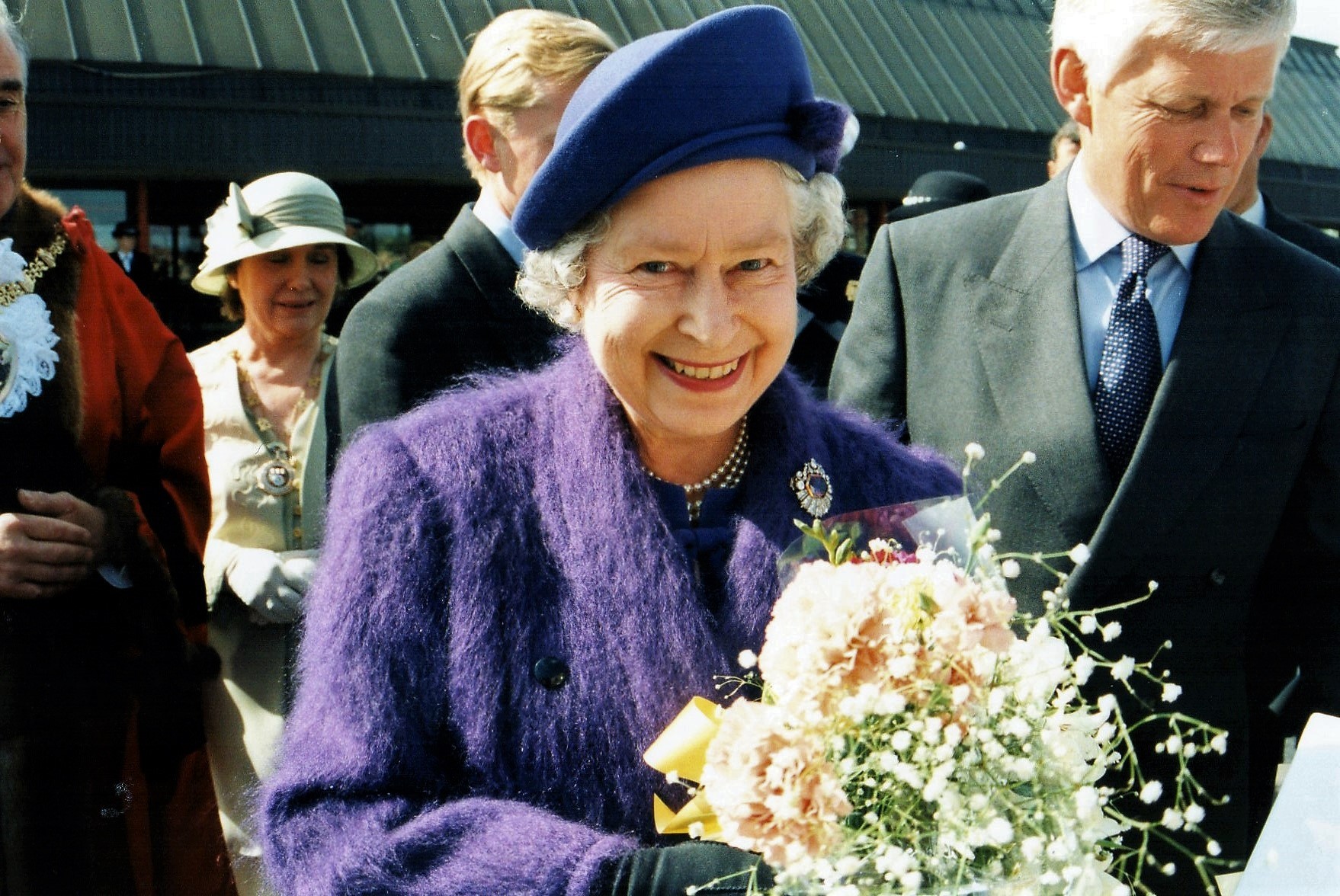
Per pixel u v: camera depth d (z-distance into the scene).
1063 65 2.27
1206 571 2.24
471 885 1.40
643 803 1.53
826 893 1.27
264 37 4.51
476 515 1.58
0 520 2.52
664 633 1.54
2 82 2.54
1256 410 2.23
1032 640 1.36
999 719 1.31
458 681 1.53
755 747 1.25
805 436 1.71
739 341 1.52
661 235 1.47
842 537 1.55
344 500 1.63
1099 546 2.22
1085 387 2.28
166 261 4.54
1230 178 2.12
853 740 1.27
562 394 1.67
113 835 2.64
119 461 2.81
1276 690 2.33
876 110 5.68
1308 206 6.09
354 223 4.93
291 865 1.46
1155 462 2.21
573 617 1.56
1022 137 6.23
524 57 2.60
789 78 1.50
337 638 1.54
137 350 2.85
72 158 4.21
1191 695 2.23
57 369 2.62
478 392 1.76
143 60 4.30
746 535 1.62
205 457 3.12
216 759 3.17
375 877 1.41
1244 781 2.27
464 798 1.52
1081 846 1.32
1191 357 2.23
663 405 1.54
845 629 1.27
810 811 1.21
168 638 2.77
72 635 2.59
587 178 1.46
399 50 4.75
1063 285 2.33
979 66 6.29
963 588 1.30
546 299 1.64
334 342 3.61
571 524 1.58
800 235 1.62
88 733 2.61
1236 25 1.98
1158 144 2.11
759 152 1.47
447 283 2.64
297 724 1.56
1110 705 1.37
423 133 4.77
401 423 1.70
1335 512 2.27
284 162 4.55
